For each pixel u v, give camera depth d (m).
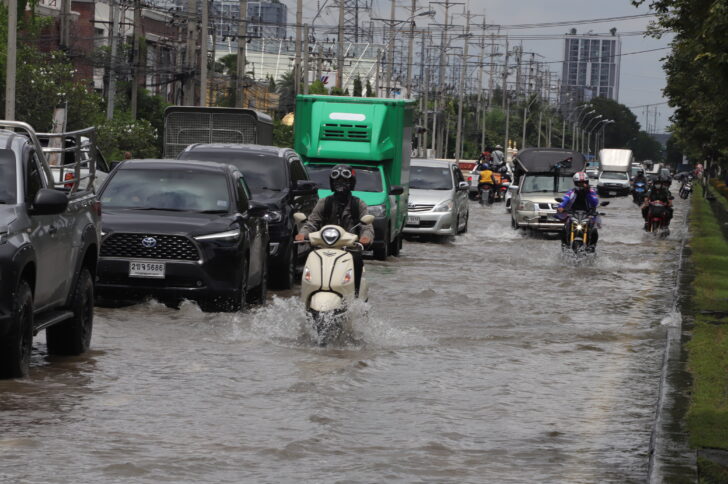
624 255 32.78
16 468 8.76
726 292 22.06
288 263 22.31
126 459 9.12
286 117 114.56
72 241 13.45
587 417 11.27
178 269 17.33
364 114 30.45
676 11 23.52
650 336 16.89
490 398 12.06
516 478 8.90
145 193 18.70
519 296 21.95
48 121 51.28
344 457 9.40
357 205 15.89
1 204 12.10
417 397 11.94
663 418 10.63
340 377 12.88
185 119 38.38
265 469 8.95
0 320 11.45
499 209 63.75
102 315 16.97
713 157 88.38
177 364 13.43
